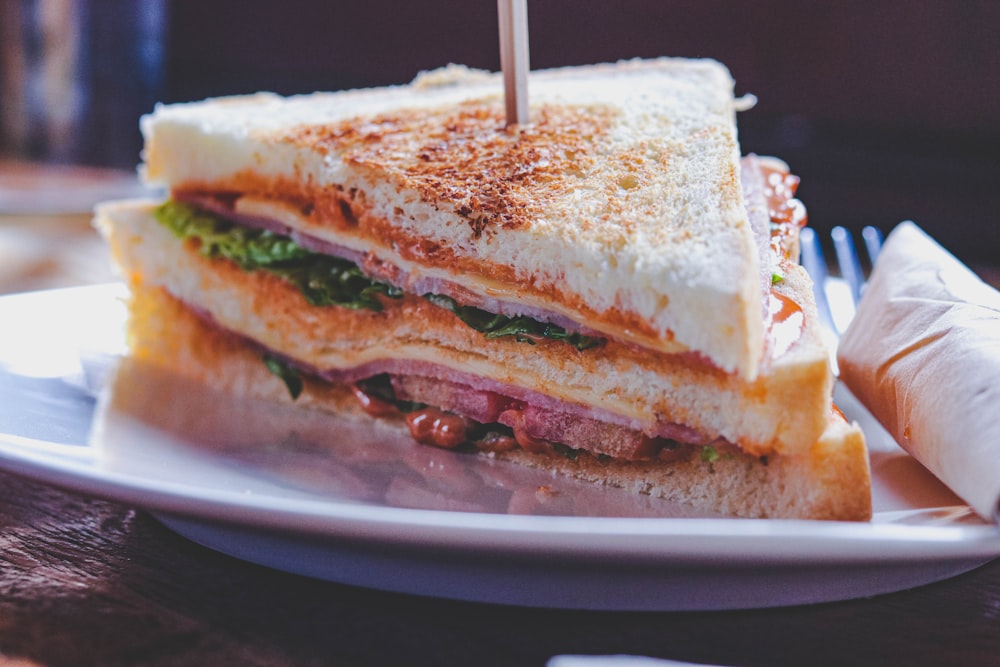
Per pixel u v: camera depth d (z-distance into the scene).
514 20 0.31
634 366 0.26
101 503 0.24
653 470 0.26
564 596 0.21
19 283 0.45
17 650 0.19
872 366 0.27
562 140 0.30
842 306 0.37
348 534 0.20
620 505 0.25
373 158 0.29
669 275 0.24
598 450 0.27
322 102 0.37
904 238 0.32
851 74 0.65
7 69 0.79
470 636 0.20
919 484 0.25
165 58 0.85
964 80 0.62
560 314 0.26
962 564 0.21
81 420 0.29
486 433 0.28
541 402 0.27
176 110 0.35
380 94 0.38
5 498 0.24
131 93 0.80
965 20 0.62
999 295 0.27
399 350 0.29
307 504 0.20
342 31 0.78
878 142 0.65
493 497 0.25
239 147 0.32
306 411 0.32
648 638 0.20
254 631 0.20
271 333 0.32
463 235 0.27
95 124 0.80
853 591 0.21
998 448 0.22
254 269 0.32
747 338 0.23
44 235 0.57
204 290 0.33
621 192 0.27
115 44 0.79
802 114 0.67
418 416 0.29
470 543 0.19
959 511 0.23
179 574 0.22
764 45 0.66
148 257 0.34
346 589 0.21
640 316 0.25
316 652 0.19
